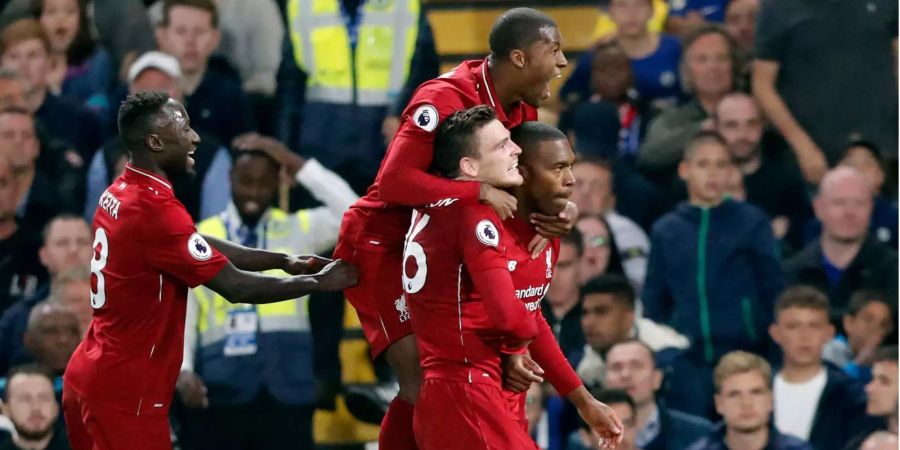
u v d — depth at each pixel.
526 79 18.17
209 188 31.03
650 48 32.91
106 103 34.06
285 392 28.94
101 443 19.39
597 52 32.88
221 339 28.94
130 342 19.19
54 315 29.14
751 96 32.22
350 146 31.86
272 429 28.97
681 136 31.89
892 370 28.47
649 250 30.70
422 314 18.17
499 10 35.53
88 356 19.42
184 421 28.91
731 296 29.75
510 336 18.17
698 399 28.92
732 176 30.53
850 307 29.94
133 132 18.98
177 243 18.84
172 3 32.31
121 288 19.03
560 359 18.83
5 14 34.88
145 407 19.39
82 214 32.56
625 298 29.09
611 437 18.84
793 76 32.28
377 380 30.16
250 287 19.00
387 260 19.11
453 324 17.98
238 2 33.75
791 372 28.72
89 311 30.16
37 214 32.31
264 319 29.09
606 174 31.30
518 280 18.19
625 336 29.08
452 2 35.69
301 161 30.00
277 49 33.72
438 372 18.12
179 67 32.34
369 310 19.34
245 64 33.81
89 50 34.59
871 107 32.06
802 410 28.41
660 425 28.53
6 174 32.03
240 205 29.17
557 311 29.77
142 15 34.50
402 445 19.34
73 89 34.31
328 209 29.80
